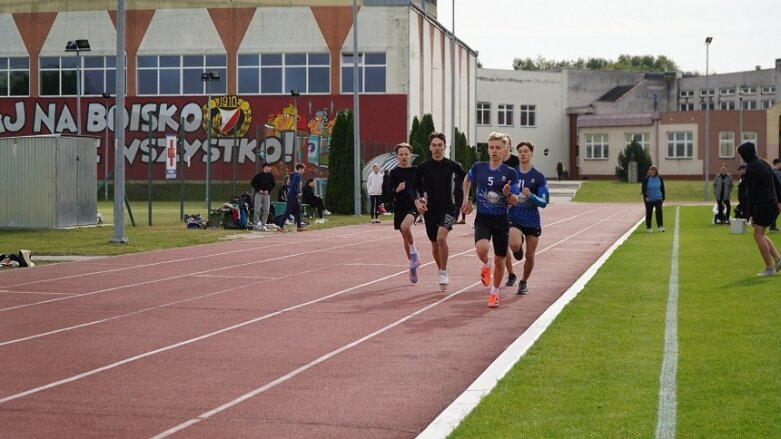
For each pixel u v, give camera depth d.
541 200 17.42
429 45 75.44
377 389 10.10
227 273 21.94
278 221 39.53
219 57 70.06
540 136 117.44
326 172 62.97
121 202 29.86
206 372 10.99
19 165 35.75
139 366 11.34
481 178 16.39
